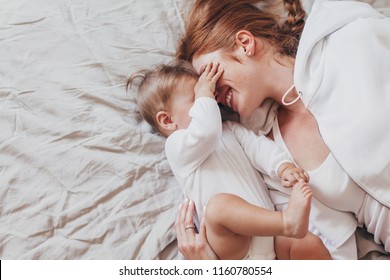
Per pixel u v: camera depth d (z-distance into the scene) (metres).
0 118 1.10
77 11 1.22
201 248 0.94
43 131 1.09
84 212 1.02
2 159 1.06
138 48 1.18
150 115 1.09
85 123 1.10
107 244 0.99
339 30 1.03
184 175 1.00
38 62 1.16
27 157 1.06
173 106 1.06
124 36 1.19
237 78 1.04
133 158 1.07
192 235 0.96
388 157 0.91
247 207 0.91
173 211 1.03
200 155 0.98
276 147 1.01
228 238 0.92
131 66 1.16
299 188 0.90
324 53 1.02
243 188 0.98
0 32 1.19
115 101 1.13
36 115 1.10
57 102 1.11
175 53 1.18
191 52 1.12
